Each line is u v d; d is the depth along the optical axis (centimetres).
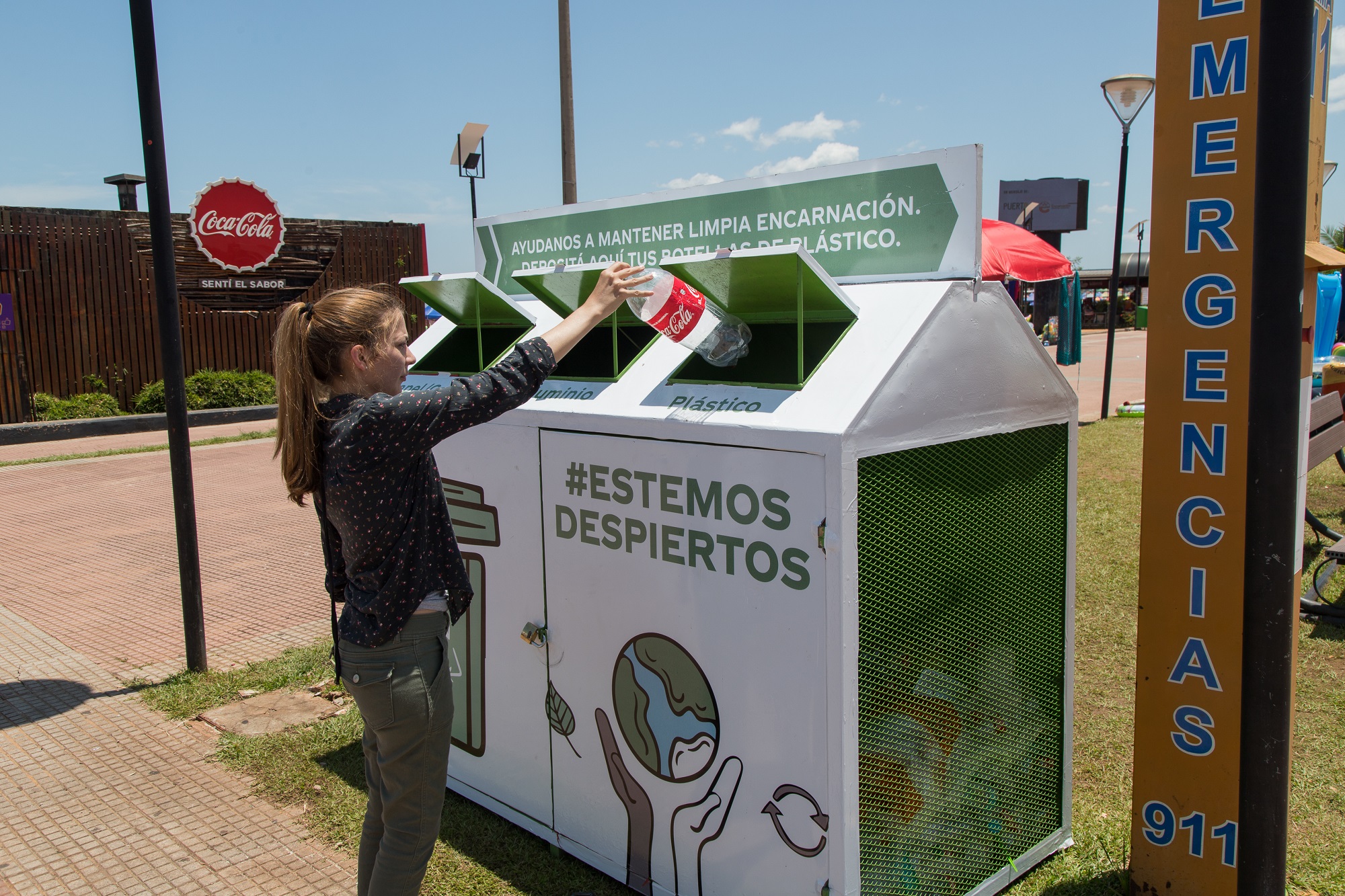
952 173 225
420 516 205
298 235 1716
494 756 305
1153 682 243
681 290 224
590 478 255
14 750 381
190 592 452
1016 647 255
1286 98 159
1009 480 245
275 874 287
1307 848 274
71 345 1534
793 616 210
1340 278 949
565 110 950
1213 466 226
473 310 316
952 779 238
